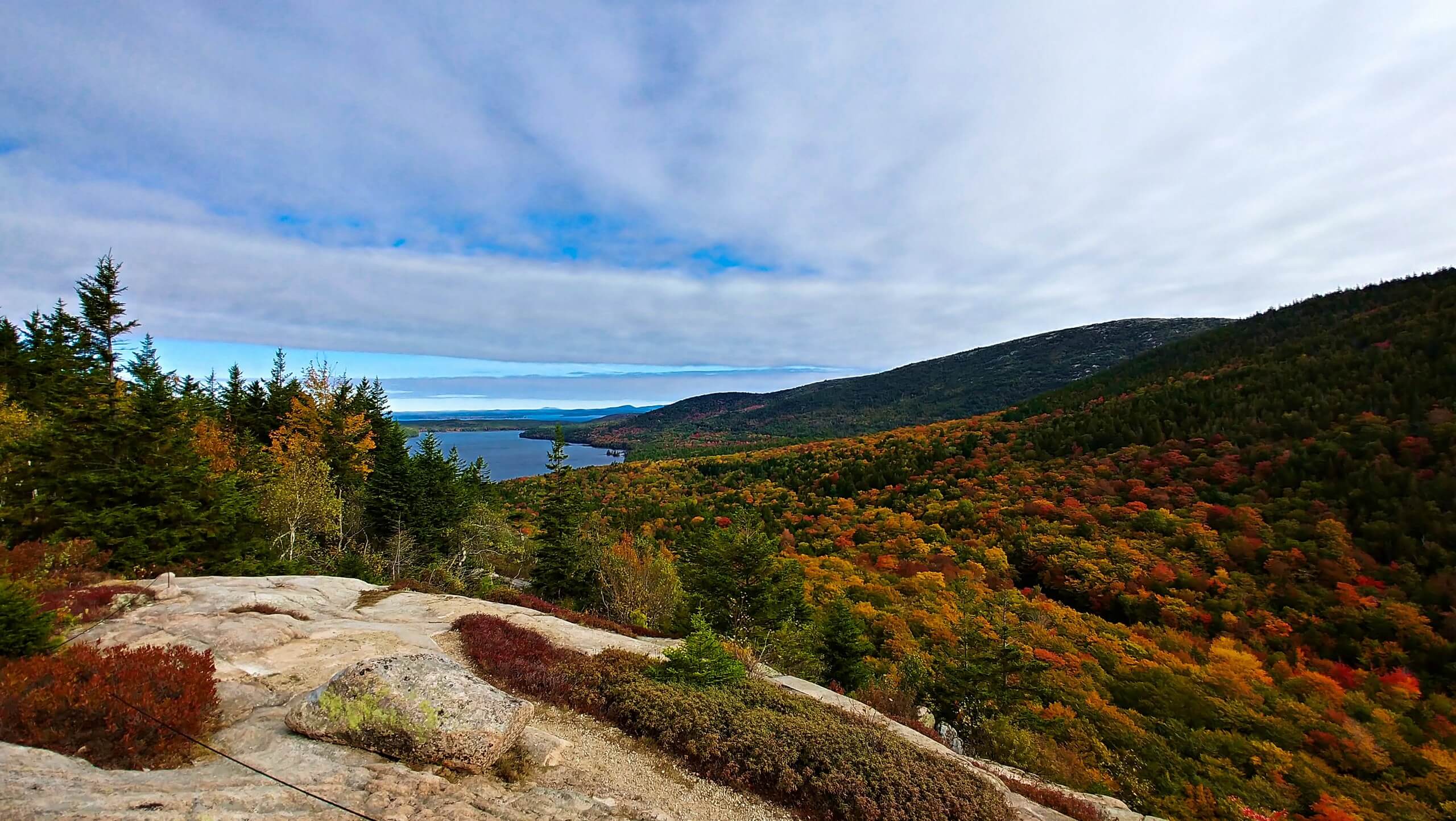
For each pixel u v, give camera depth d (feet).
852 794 22.97
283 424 128.98
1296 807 76.74
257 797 15.24
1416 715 103.71
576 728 27.76
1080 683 107.45
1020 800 28.60
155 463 55.98
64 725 16.92
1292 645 129.29
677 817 20.98
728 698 30.22
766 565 103.30
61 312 111.75
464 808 17.74
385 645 34.78
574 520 118.62
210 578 47.44
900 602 148.87
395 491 109.81
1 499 49.16
